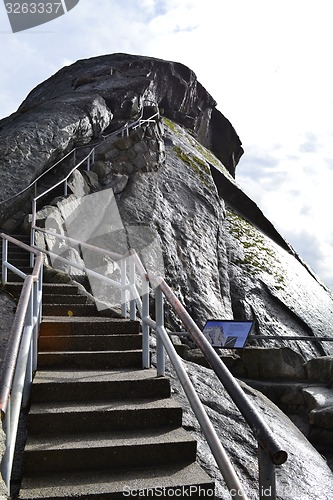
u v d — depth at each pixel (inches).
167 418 179.0
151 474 155.2
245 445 210.8
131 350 227.1
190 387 153.0
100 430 174.1
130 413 176.7
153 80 857.5
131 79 783.1
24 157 517.0
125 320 251.4
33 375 201.3
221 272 600.7
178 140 808.3
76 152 623.2
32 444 160.4
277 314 591.2
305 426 294.4
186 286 535.2
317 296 679.7
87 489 144.6
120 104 707.4
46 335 235.8
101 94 713.6
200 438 199.9
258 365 337.7
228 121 1130.0
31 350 189.5
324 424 277.4
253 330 553.3
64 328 238.1
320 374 328.2
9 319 257.6
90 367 216.2
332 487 207.6
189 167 728.3
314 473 213.2
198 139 995.3
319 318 619.8
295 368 335.3
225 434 213.0
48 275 328.8
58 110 621.9
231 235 698.8
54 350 225.9
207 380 254.2
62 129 574.2
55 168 557.9
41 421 170.9
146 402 187.3
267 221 799.7
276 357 336.8
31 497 139.5
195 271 561.6
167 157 725.3
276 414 261.4
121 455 159.3
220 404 234.2
